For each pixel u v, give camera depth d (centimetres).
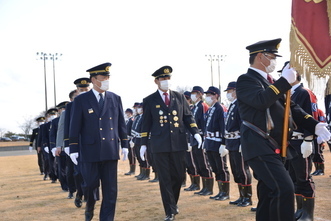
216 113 791
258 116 392
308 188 540
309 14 380
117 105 622
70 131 593
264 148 383
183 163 666
